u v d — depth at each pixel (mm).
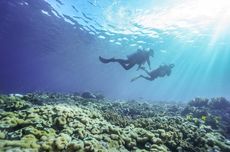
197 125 8750
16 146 4059
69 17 27016
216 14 23984
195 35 30438
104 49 41031
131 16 24344
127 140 5625
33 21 30188
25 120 5559
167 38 31609
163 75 9727
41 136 4699
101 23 27344
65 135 4801
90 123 6160
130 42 34344
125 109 11039
